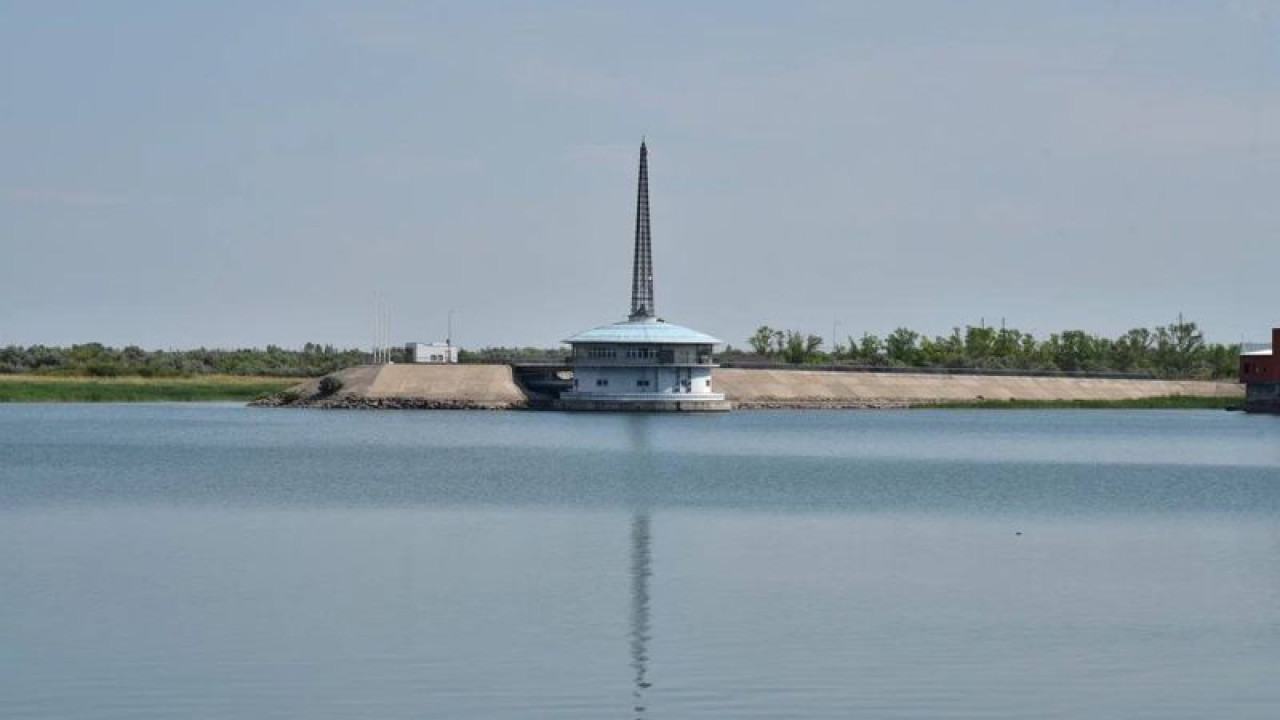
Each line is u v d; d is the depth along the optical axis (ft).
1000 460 521.24
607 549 261.85
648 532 287.89
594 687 159.02
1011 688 159.43
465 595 211.20
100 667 166.09
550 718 148.05
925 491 386.73
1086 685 160.97
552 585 220.64
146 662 168.45
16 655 171.53
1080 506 346.33
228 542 268.62
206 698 154.20
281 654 172.55
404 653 173.47
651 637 182.60
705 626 189.47
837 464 492.13
